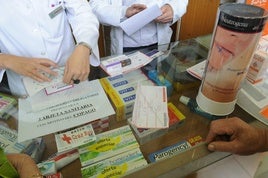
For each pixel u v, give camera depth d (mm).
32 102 724
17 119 665
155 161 563
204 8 1758
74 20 1050
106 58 975
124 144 617
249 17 509
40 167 556
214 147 575
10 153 545
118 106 697
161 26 1408
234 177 606
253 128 599
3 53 947
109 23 1306
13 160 509
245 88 736
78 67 820
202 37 1107
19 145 589
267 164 622
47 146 603
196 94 794
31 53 1038
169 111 711
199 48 1015
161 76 845
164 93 769
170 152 594
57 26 1042
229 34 542
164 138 645
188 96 783
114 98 735
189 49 1014
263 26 532
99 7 1322
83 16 1045
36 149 589
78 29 994
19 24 958
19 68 819
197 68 873
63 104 717
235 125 602
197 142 625
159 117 681
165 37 1473
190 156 574
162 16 1317
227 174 606
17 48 1026
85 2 1118
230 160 632
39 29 1000
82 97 744
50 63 870
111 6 1312
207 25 1764
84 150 601
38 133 624
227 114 694
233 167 618
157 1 1373
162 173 537
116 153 596
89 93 761
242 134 586
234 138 592
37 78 809
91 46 926
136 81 822
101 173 552
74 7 1056
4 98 735
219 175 609
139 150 604
